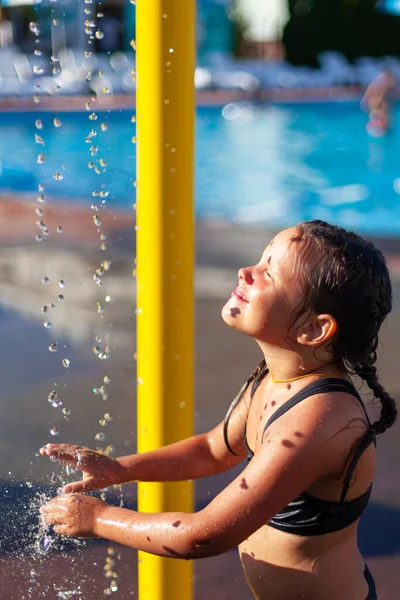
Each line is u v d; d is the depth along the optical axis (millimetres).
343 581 1421
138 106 1410
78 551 2049
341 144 14711
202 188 10969
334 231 1433
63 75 14992
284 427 1343
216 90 22172
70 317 4219
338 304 1379
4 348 3850
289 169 12406
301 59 25672
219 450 1579
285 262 1396
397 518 2459
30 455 2682
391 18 25750
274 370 1455
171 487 1561
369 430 1368
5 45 18422
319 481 1369
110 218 6656
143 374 1507
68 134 13281
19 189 9477
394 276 4844
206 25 26234
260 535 1445
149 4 1362
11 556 1962
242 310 1427
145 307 1472
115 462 1522
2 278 4812
